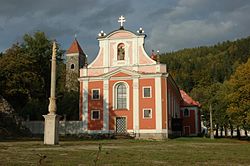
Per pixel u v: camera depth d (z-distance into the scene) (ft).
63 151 60.03
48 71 222.28
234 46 538.47
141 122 158.61
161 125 156.15
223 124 223.71
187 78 447.42
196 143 113.19
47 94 218.38
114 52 168.04
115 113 162.20
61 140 115.65
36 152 56.65
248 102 163.94
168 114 165.89
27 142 92.02
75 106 208.74
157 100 158.30
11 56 180.14
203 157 54.44
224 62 483.10
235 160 50.72
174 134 184.96
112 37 169.17
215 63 489.67
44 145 76.28
